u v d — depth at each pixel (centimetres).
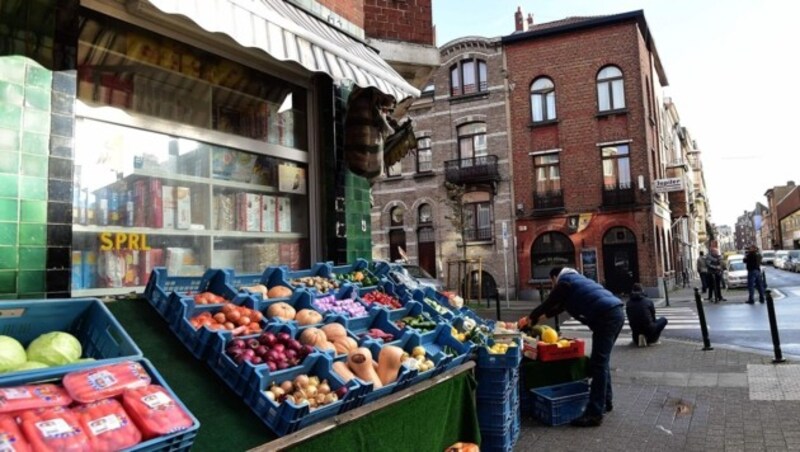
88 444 162
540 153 2383
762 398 584
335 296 399
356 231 575
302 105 541
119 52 369
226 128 455
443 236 2509
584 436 493
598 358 525
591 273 2266
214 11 306
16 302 221
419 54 696
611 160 2302
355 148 559
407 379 307
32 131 287
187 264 409
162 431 177
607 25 2312
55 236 292
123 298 291
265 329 288
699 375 707
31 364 193
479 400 443
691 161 5597
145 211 379
